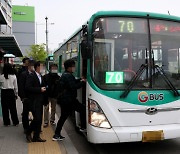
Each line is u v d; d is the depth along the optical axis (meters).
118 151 6.38
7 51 25.53
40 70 6.64
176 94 5.87
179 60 6.12
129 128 5.60
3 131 7.62
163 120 5.79
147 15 6.00
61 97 6.52
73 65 6.53
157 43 5.97
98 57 5.74
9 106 8.12
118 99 5.59
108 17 5.86
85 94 6.42
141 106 5.65
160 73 5.86
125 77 5.71
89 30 5.79
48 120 8.34
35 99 6.53
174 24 6.17
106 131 5.49
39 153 5.85
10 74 8.02
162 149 6.51
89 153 6.27
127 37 5.87
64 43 11.27
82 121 6.55
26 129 7.04
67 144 6.55
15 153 5.82
